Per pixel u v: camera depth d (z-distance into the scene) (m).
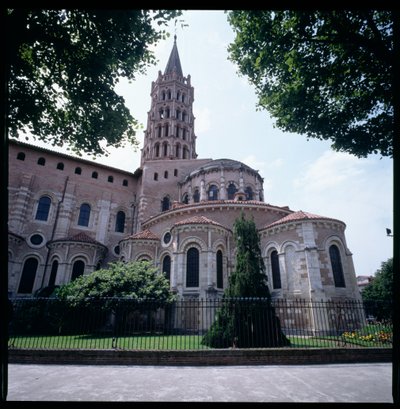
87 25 10.21
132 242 27.89
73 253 28.62
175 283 22.17
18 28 8.55
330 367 10.15
